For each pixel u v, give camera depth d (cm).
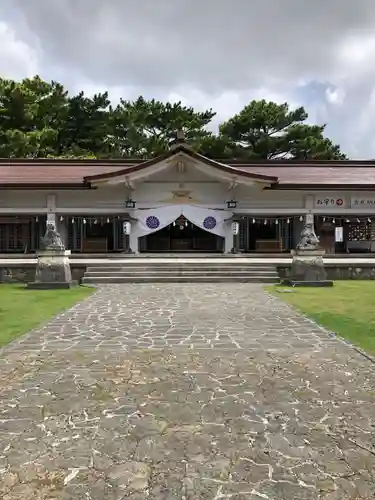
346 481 332
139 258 1952
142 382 541
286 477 336
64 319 934
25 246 2378
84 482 330
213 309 1053
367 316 958
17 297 1270
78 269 1711
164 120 4203
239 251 2377
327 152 4066
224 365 610
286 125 4216
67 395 499
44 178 2383
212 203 2370
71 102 4178
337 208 2400
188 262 1756
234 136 4288
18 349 693
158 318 945
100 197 2350
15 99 3612
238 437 399
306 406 468
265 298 1229
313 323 883
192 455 368
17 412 453
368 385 531
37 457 366
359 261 1823
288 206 2395
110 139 4153
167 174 2350
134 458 363
